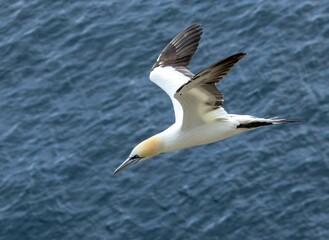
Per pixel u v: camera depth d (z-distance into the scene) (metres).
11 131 45.41
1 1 51.94
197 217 40.69
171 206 41.22
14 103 46.69
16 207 42.00
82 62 48.12
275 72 46.16
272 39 47.75
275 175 41.94
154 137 26.44
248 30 48.31
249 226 40.12
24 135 45.16
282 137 43.34
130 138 44.19
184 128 26.08
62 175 43.09
